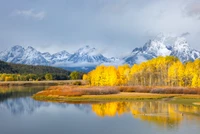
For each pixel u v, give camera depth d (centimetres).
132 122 5747
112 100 9806
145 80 16275
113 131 5047
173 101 9138
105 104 8788
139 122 5716
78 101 9688
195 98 9812
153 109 7438
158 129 5062
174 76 14100
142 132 4900
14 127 5600
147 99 9888
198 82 12731
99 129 5241
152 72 16025
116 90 11531
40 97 10906
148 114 6638
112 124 5634
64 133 5047
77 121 6078
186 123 5494
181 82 13850
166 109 7369
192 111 6944
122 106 8219
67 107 8275
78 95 10600
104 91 11181
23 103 9456
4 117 6762
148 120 5888
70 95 10594
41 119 6419
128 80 16100
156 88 11719
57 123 5925
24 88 18750
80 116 6688
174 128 5103
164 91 11400
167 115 6419
